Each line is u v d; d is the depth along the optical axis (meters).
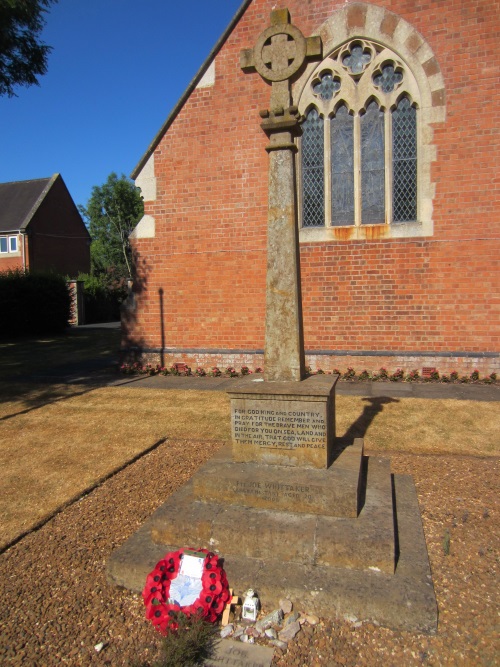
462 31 9.66
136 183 11.80
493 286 9.76
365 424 7.16
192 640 2.96
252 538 3.58
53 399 9.45
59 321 25.45
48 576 3.75
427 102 9.91
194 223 11.48
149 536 3.97
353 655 2.90
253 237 11.13
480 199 9.73
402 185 10.38
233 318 11.42
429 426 7.01
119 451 6.41
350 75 10.42
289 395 4.03
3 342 20.92
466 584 3.45
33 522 4.56
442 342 10.10
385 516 3.72
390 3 10.03
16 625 3.25
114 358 15.27
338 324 10.64
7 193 35.91
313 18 10.49
